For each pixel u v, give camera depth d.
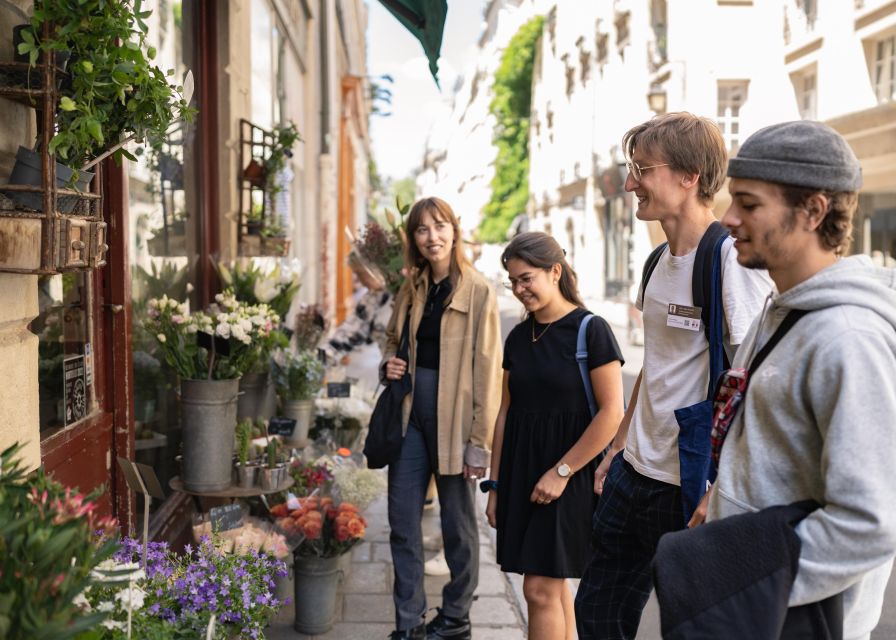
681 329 2.42
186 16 5.03
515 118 39.31
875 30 15.18
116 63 2.03
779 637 1.54
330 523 3.72
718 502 1.71
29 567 1.39
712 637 1.52
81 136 1.96
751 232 1.66
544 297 2.96
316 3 12.56
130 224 3.80
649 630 3.93
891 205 15.06
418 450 3.61
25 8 2.33
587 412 2.95
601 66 26.28
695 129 2.38
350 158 24.77
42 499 1.59
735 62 19.05
